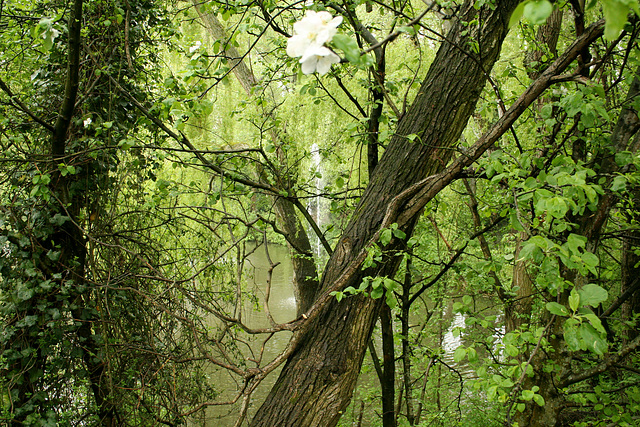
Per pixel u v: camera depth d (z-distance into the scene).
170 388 3.10
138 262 3.23
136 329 3.24
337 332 2.32
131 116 3.41
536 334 1.52
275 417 2.24
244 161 3.33
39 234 2.67
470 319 1.96
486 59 2.44
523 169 1.89
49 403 2.71
